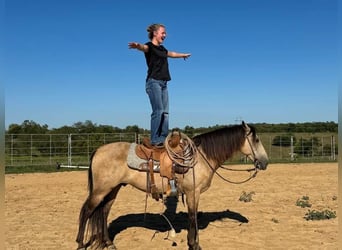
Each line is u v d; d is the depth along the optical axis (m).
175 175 5.74
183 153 5.77
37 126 25.94
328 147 24.14
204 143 5.98
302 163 20.77
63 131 26.06
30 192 12.11
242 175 15.80
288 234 6.90
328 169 17.83
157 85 6.08
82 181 14.50
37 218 8.47
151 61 6.12
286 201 10.20
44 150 20.59
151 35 6.29
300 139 24.33
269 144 24.47
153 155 5.80
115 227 7.58
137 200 10.59
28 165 19.23
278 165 19.67
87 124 28.44
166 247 6.24
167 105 6.28
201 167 5.84
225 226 7.55
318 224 7.62
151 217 8.41
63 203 10.28
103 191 5.77
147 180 5.80
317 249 6.00
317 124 29.58
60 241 6.63
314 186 12.89
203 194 11.41
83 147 21.17
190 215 5.81
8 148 19.86
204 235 6.89
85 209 5.84
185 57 6.46
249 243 6.38
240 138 6.06
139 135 20.16
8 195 11.55
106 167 5.75
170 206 9.64
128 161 5.77
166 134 6.23
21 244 6.46
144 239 6.70
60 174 16.53
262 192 11.70
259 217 8.30
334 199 10.45
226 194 11.39
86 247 6.13
